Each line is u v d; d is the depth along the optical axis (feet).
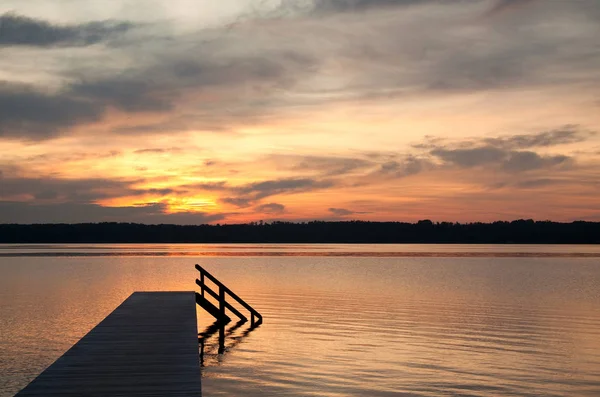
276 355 64.80
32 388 30.53
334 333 79.05
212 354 65.51
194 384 31.50
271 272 226.17
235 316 95.91
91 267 267.59
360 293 137.59
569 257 443.73
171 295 78.48
